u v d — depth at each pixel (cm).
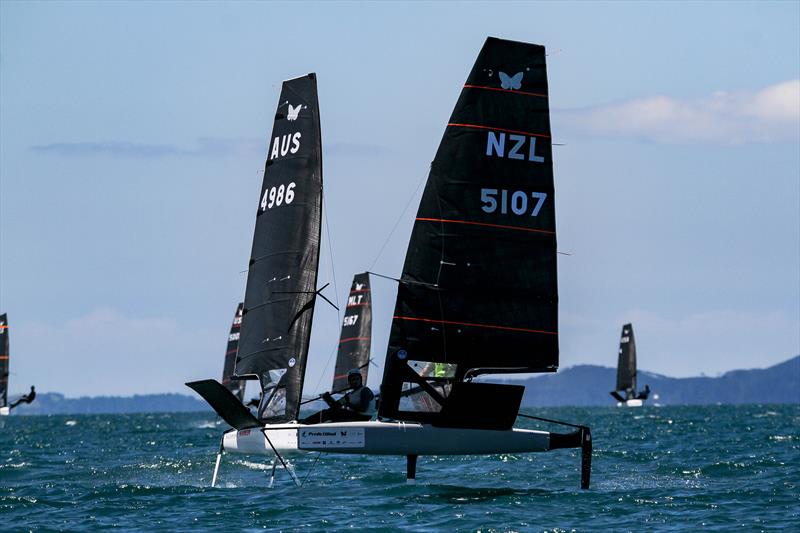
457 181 8994
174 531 7406
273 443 9344
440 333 8906
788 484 9606
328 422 9681
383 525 7506
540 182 9081
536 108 9119
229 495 9131
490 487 9744
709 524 7512
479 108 9044
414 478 9712
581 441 9244
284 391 10156
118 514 8112
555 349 9019
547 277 9044
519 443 9019
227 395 8962
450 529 7350
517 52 9125
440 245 8969
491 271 8969
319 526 7500
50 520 7869
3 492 9525
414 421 8881
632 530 7294
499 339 8956
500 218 9006
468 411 8800
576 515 7888
